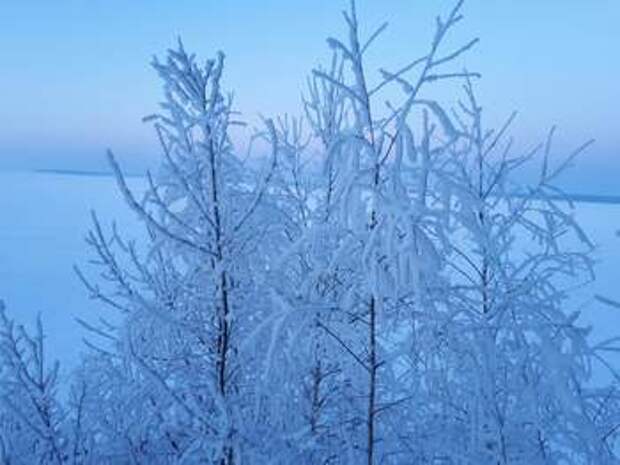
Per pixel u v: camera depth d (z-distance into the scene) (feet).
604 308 85.97
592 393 14.01
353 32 11.39
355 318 12.76
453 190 11.35
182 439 15.44
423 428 14.76
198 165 14.42
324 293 14.21
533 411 12.89
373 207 11.49
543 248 16.39
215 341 14.82
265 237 15.55
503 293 13.15
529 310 12.92
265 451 13.80
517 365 13.09
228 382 14.96
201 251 14.43
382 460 14.80
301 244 12.92
